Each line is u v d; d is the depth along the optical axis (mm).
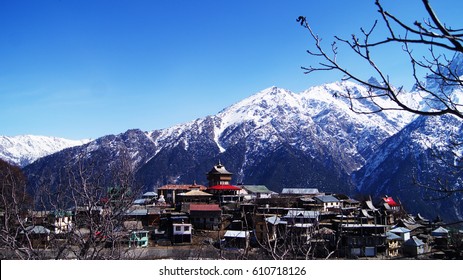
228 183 123812
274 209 66688
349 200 93500
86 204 13258
